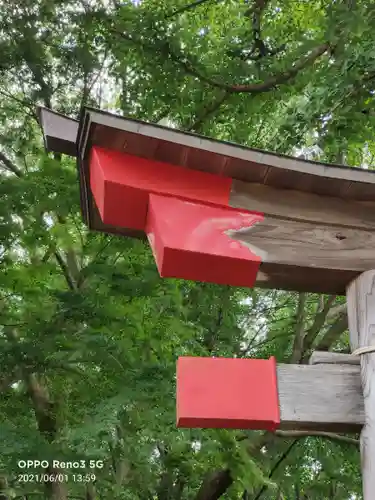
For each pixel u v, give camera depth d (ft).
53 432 14.56
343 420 6.97
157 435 15.80
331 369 7.29
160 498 23.80
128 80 17.94
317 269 7.43
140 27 16.72
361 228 7.79
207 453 17.13
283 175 7.50
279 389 7.11
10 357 13.37
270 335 26.45
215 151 7.14
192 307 18.97
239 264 7.03
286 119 16.33
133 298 15.42
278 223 7.50
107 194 6.97
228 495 24.02
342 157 20.12
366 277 7.50
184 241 6.82
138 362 14.60
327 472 24.76
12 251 16.52
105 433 11.59
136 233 8.61
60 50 16.98
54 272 17.24
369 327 7.25
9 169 19.81
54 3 16.12
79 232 16.61
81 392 14.11
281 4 19.79
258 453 21.02
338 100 14.84
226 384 7.05
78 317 14.23
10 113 19.35
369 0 14.82
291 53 16.78
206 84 18.02
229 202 7.41
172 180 7.26
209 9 20.45
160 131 7.01
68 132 7.56
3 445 11.50
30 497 19.63
